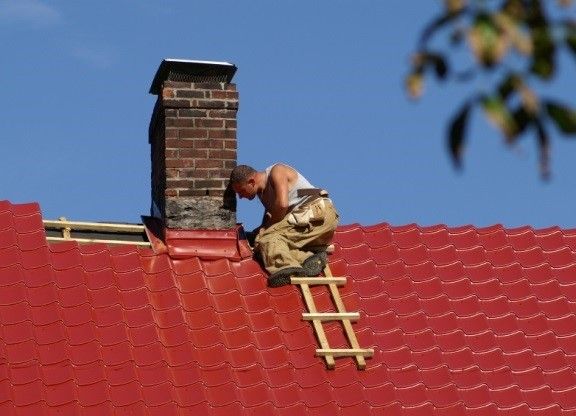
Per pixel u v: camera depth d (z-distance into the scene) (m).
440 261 46.53
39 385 38.09
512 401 40.25
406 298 44.34
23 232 44.59
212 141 46.88
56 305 41.47
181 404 38.62
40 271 42.88
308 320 42.53
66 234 46.41
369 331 42.50
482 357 42.06
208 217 45.97
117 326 41.28
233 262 45.31
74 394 38.09
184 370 40.03
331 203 45.12
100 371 39.19
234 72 47.53
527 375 41.41
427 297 44.56
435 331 43.00
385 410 39.28
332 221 44.91
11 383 38.12
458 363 41.56
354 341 41.53
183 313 42.56
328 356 40.78
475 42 12.33
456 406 39.72
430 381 40.69
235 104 47.34
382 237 47.41
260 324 42.53
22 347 39.50
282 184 44.62
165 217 45.94
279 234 44.91
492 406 39.91
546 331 43.50
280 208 44.53
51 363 39.22
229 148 46.94
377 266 45.94
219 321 42.56
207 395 39.09
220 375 40.00
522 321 43.91
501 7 12.44
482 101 12.55
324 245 45.38
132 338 41.06
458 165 12.63
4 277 42.28
